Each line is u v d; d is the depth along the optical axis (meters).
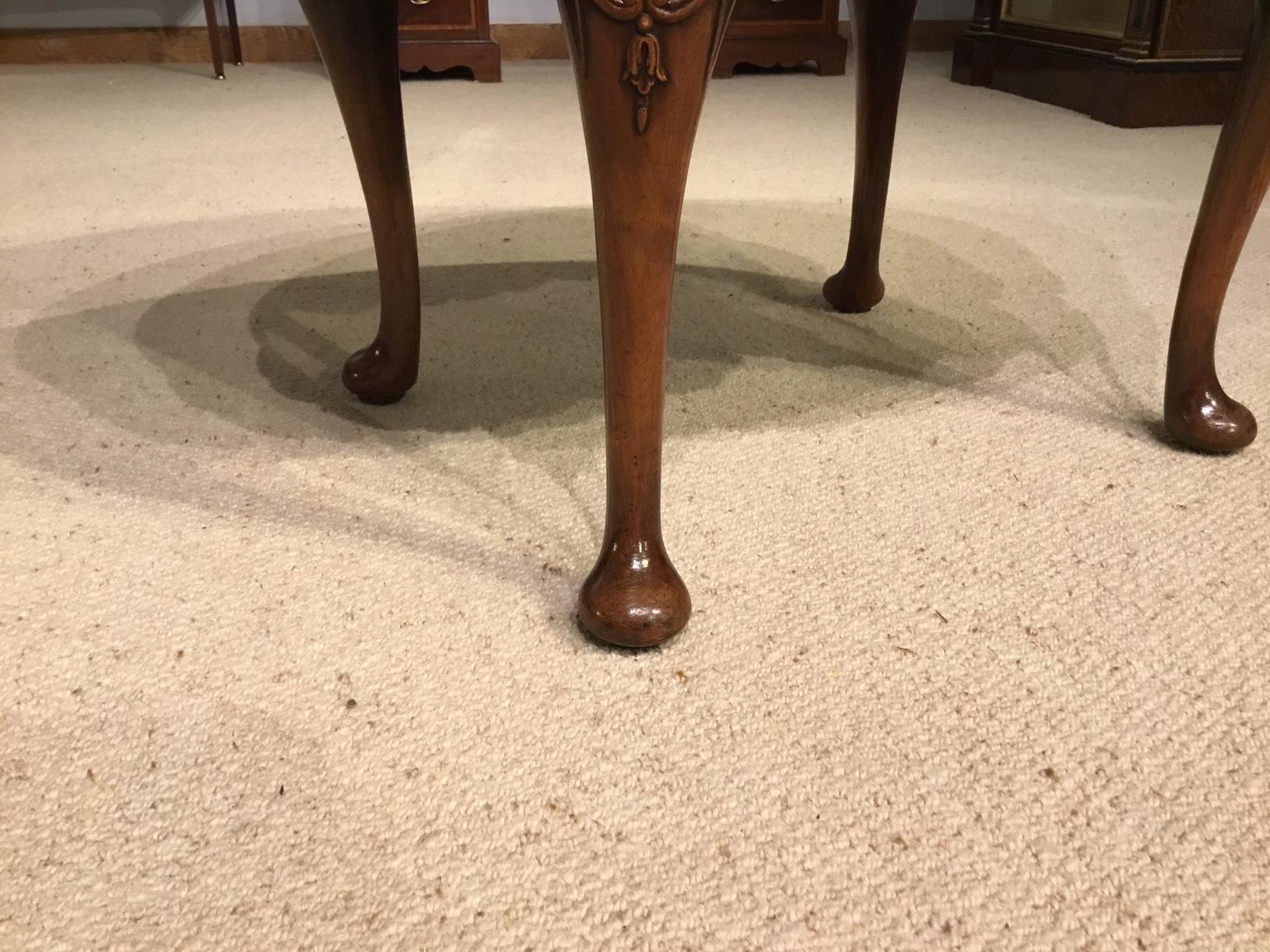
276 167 1.57
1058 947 0.38
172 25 2.64
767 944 0.38
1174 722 0.49
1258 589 0.59
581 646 0.54
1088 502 0.67
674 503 0.66
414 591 0.58
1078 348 0.91
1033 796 0.45
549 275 1.10
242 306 1.00
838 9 2.59
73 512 0.65
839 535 0.63
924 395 0.82
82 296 1.02
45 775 0.45
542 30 2.80
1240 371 0.86
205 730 0.48
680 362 0.88
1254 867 0.41
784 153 1.72
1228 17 1.93
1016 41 2.30
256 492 0.67
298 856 0.41
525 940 0.38
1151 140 1.83
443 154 1.68
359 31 0.63
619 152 0.43
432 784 0.45
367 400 0.80
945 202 1.40
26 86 2.29
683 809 0.44
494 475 0.70
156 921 0.39
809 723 0.49
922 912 0.40
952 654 0.53
